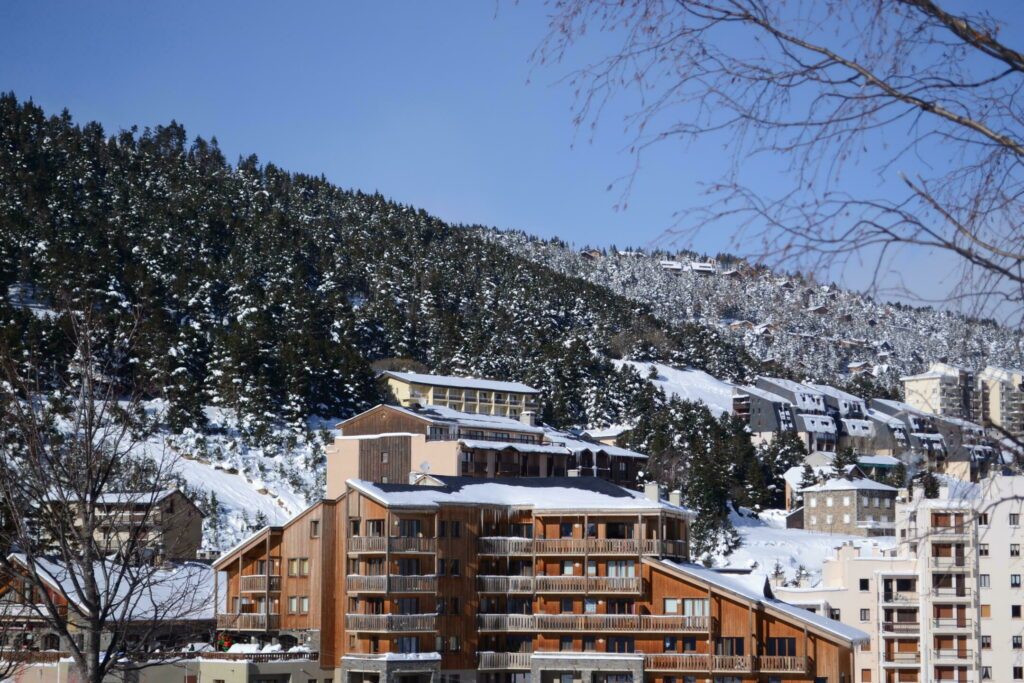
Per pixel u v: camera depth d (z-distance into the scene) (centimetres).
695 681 8188
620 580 8606
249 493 15112
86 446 2839
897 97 930
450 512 8800
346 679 8238
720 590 8350
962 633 10188
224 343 19038
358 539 8506
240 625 8419
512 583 8825
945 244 948
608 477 15662
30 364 2992
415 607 8512
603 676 8362
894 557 10644
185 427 16462
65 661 5816
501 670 8544
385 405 14600
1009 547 10119
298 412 18112
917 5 912
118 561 2972
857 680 10512
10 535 2875
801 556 15162
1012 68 905
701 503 15612
